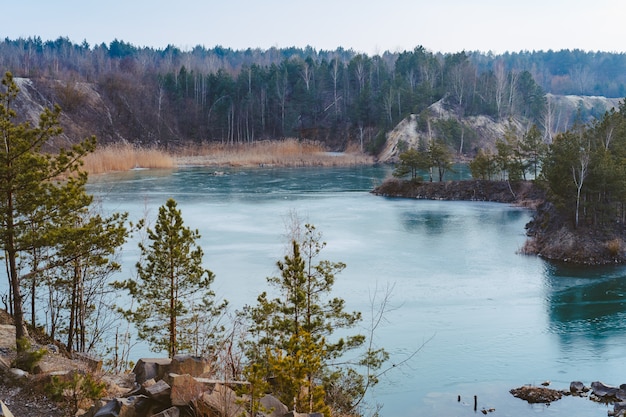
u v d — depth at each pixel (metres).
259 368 13.68
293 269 21.31
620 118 67.19
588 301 37.94
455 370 27.56
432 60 179.38
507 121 158.75
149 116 158.62
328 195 87.50
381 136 149.38
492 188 87.44
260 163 133.25
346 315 21.89
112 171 113.88
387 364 27.94
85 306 26.44
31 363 17.70
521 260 48.59
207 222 61.97
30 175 18.64
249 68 183.00
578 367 28.17
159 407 14.20
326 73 183.50
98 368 19.33
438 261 47.22
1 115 18.75
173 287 24.02
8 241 19.38
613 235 52.16
